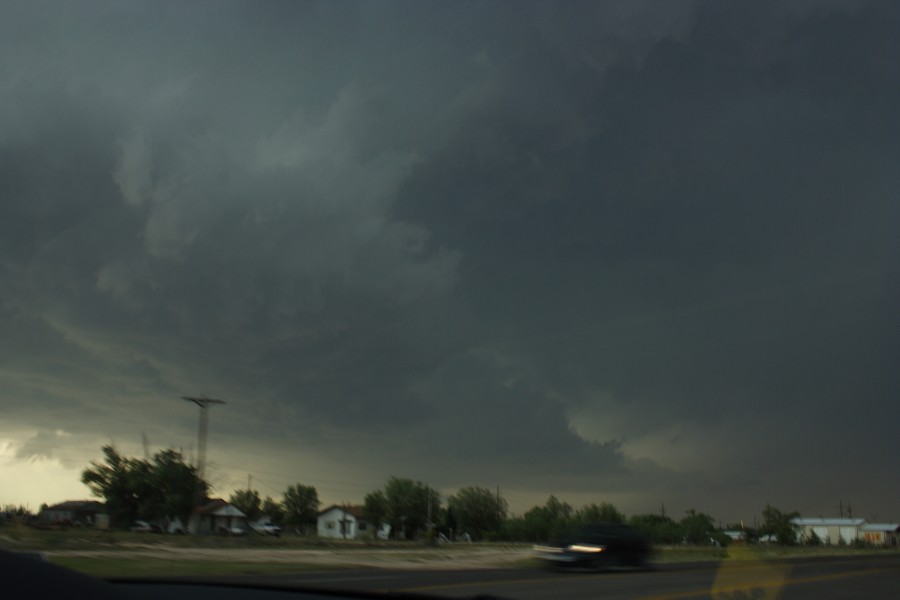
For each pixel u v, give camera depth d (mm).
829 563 29344
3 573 2102
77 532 53000
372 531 93375
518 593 16953
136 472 75750
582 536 25438
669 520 97062
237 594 3881
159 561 25688
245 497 107562
